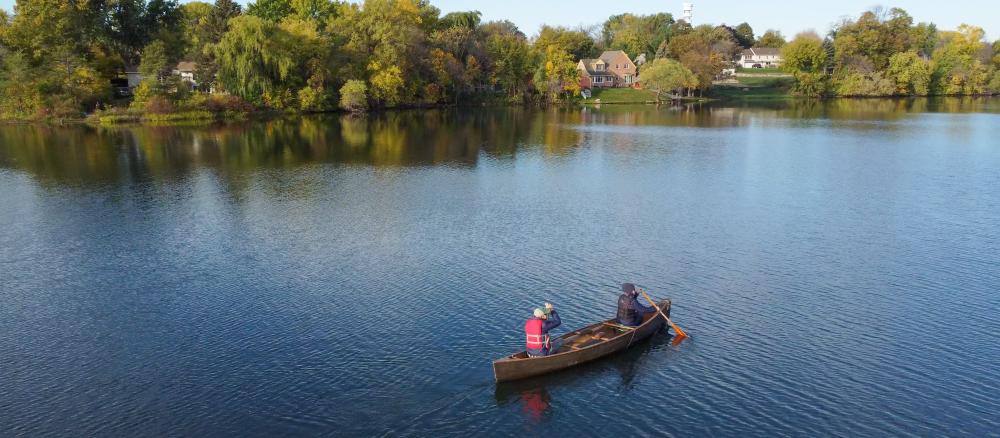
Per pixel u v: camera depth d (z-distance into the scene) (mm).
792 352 19469
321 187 44188
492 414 16375
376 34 108875
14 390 17609
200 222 34469
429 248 29547
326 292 24266
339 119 96312
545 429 15812
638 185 44219
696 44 155625
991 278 25188
